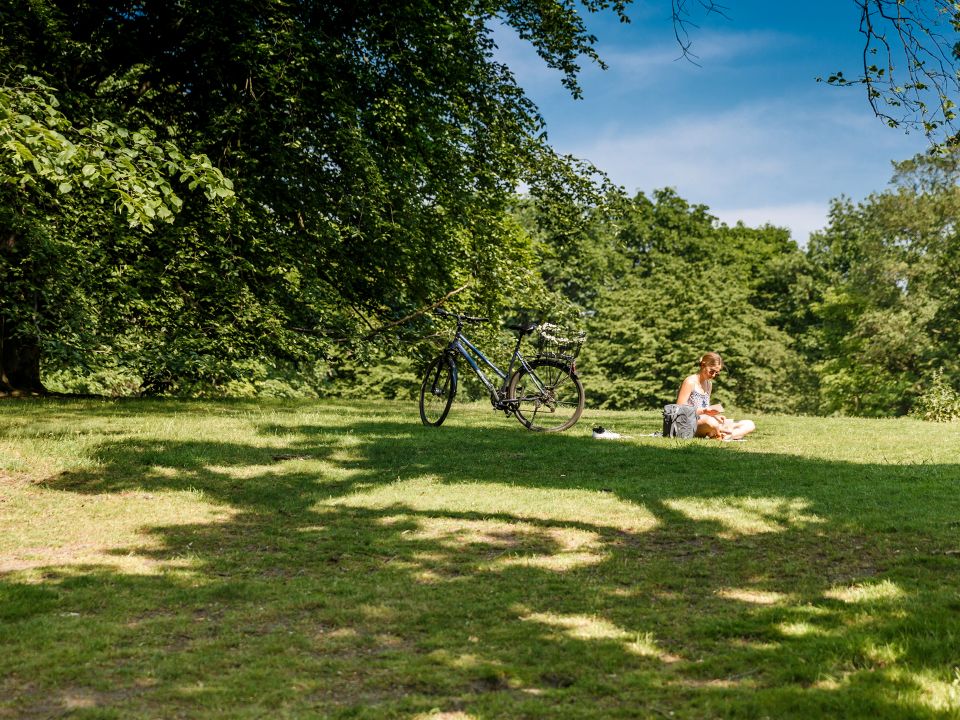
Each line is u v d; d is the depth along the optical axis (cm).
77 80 1392
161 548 496
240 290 1454
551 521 559
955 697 267
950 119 680
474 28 1605
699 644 332
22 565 450
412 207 1612
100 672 304
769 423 1265
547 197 1902
